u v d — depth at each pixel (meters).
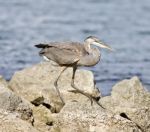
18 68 26.17
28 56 28.80
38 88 16.70
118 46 32.50
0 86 14.77
